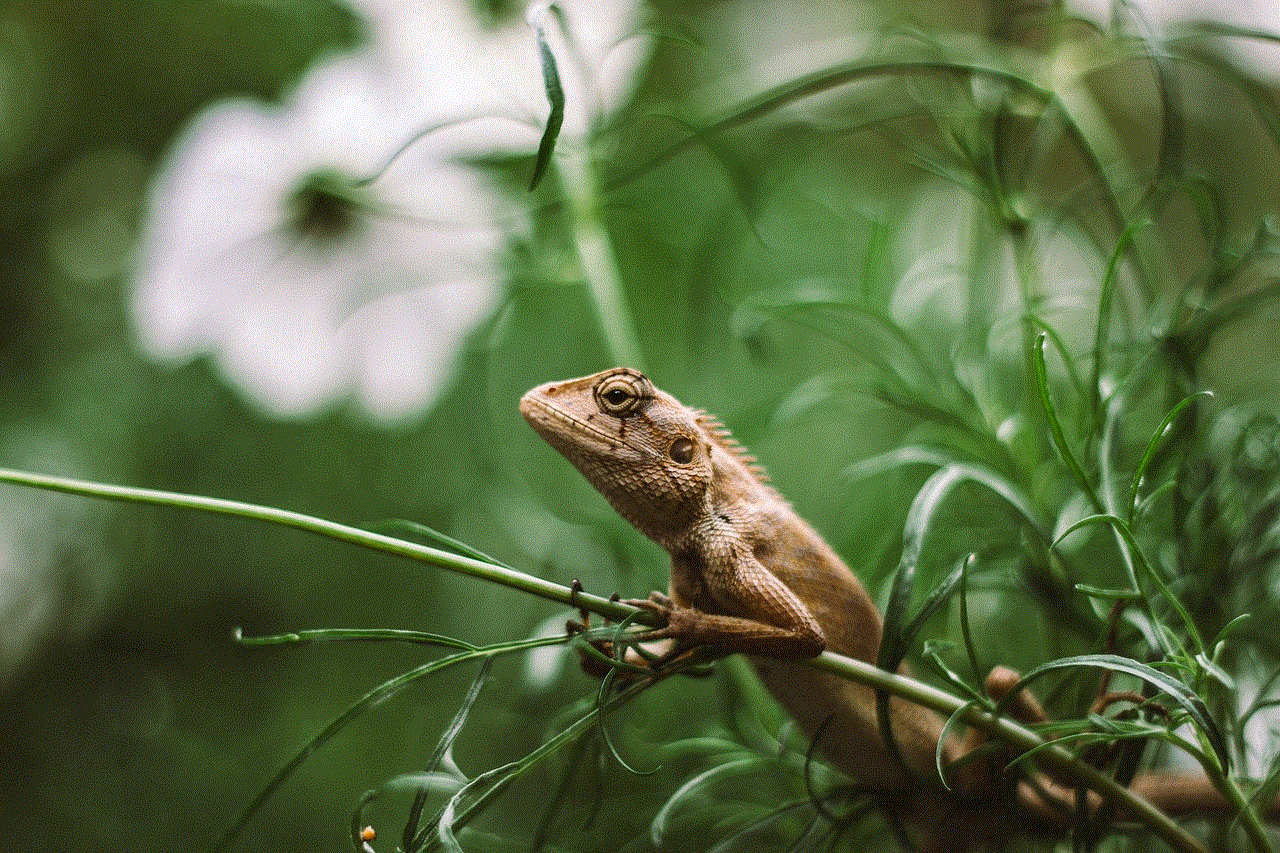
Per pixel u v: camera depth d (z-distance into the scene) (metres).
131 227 0.56
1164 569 0.42
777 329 0.54
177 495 0.39
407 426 0.52
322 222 0.50
